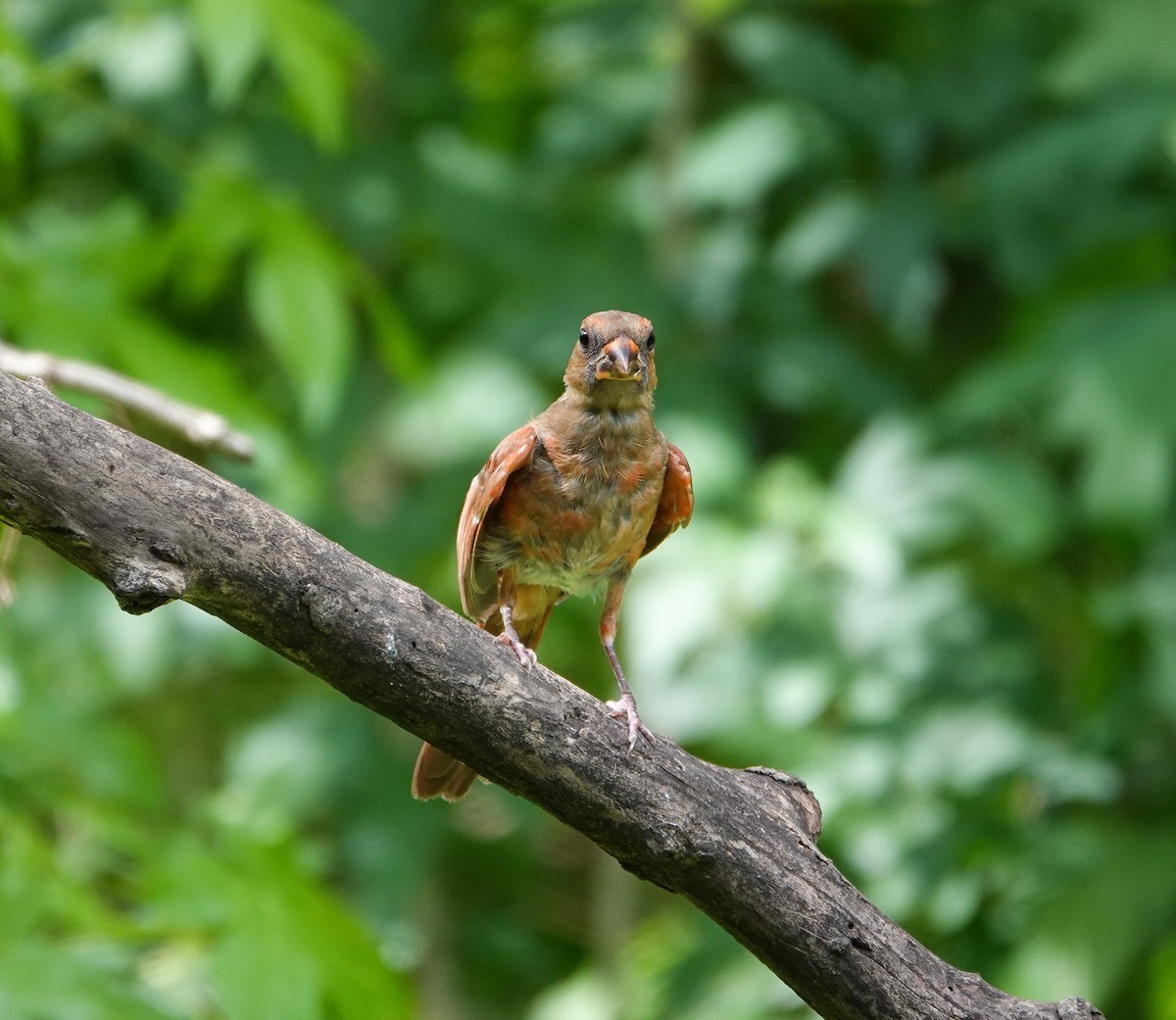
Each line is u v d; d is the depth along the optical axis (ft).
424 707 16.63
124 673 37.14
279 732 39.93
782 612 35.91
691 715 35.27
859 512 35.50
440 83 43.47
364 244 40.14
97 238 29.19
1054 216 38.14
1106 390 34.06
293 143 39.50
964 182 39.19
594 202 41.75
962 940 36.70
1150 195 38.88
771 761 35.24
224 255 30.94
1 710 24.98
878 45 42.50
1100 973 34.55
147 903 21.11
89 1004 19.31
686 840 17.04
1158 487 33.37
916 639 35.94
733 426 37.11
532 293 39.99
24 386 15.12
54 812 24.98
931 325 41.98
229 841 23.53
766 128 38.65
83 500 15.11
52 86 28.37
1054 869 35.45
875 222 37.63
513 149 45.42
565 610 41.75
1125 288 38.19
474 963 45.29
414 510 39.42
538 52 42.65
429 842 39.22
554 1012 42.45
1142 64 35.40
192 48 39.40
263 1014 20.08
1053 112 38.93
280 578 15.83
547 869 45.44
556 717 16.90
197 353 27.89
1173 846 35.91
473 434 38.27
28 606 38.09
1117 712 36.11
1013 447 41.14
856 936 17.06
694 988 38.17
